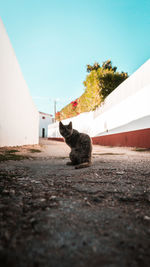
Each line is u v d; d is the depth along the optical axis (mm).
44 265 825
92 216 1338
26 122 10906
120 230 1140
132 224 1220
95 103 15703
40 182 2346
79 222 1239
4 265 822
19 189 2027
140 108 8477
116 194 1854
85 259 869
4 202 1597
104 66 19531
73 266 821
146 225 1209
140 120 8453
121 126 10539
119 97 10922
